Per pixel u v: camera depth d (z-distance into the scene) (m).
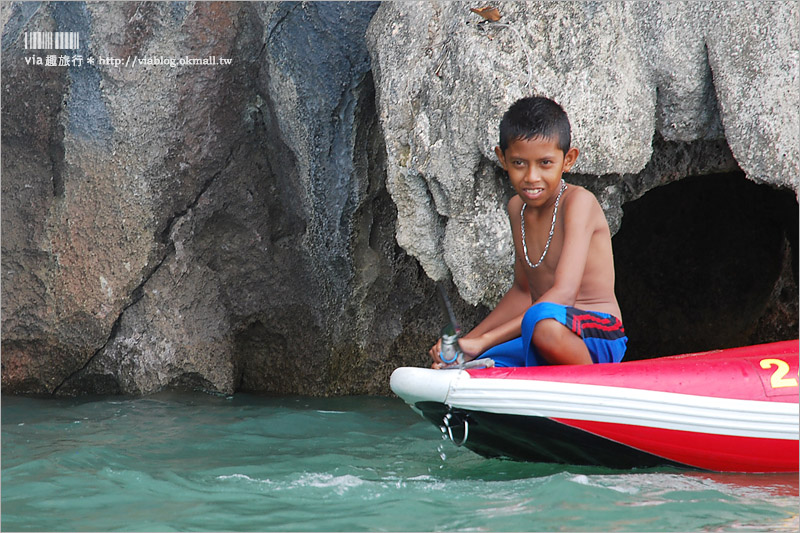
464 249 12.44
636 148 12.31
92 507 7.91
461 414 9.09
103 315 14.93
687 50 12.11
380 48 13.02
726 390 8.89
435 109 12.34
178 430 12.01
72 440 11.27
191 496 8.27
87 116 14.71
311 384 15.30
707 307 17.67
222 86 14.95
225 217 15.41
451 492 8.29
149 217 14.87
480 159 12.16
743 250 16.98
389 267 15.04
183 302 15.43
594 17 12.10
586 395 8.77
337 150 14.38
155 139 14.70
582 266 9.42
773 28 11.45
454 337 9.62
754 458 8.93
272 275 15.45
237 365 15.91
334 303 14.93
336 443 11.14
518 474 9.23
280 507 7.84
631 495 8.01
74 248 14.93
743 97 11.69
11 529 7.23
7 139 15.17
